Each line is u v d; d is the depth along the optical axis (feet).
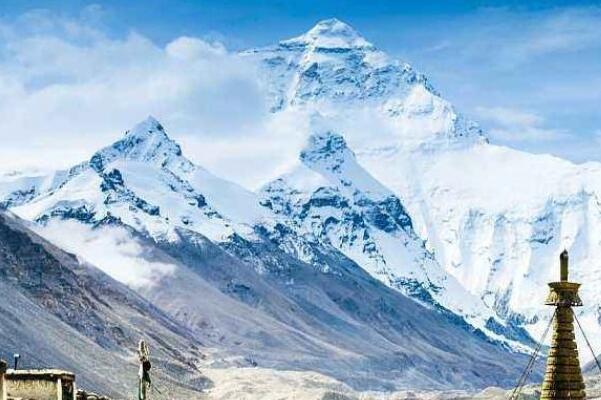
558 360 228.02
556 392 226.58
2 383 231.50
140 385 239.09
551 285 230.48
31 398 274.77
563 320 229.25
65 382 279.28
